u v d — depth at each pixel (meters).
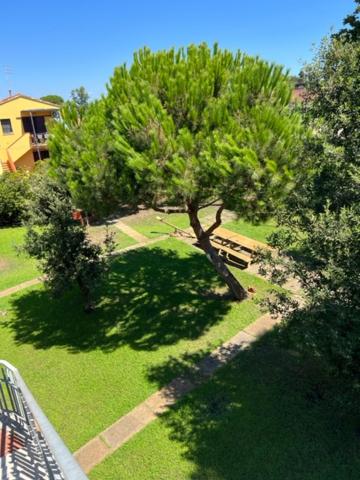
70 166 5.54
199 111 5.25
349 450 4.14
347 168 3.87
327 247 3.67
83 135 5.61
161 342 6.57
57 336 7.09
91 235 12.59
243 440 4.37
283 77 5.48
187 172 4.73
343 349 3.51
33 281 9.62
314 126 4.70
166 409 4.98
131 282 8.92
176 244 11.19
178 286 8.55
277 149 4.62
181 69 5.42
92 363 6.16
